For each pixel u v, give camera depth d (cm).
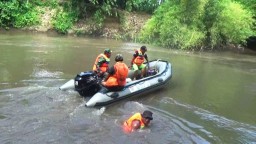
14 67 1245
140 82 1013
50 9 2395
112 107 882
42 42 1891
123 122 774
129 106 901
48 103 852
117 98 913
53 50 1659
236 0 2306
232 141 744
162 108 919
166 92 1085
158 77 1084
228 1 2148
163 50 1972
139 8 2650
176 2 2188
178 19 2108
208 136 756
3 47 1641
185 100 1016
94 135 697
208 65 1628
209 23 2141
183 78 1306
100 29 2350
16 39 1925
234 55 2030
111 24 2411
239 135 782
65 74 1190
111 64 1425
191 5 2098
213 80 1314
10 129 692
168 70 1165
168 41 2091
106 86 910
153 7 2664
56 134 687
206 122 846
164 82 1088
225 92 1153
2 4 2219
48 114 782
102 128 733
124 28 2392
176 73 1385
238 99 1083
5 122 721
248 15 2139
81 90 900
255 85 1285
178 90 1123
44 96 899
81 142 664
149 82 1038
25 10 2317
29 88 966
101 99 868
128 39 2297
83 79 895
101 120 778
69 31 2297
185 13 2106
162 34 2105
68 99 890
